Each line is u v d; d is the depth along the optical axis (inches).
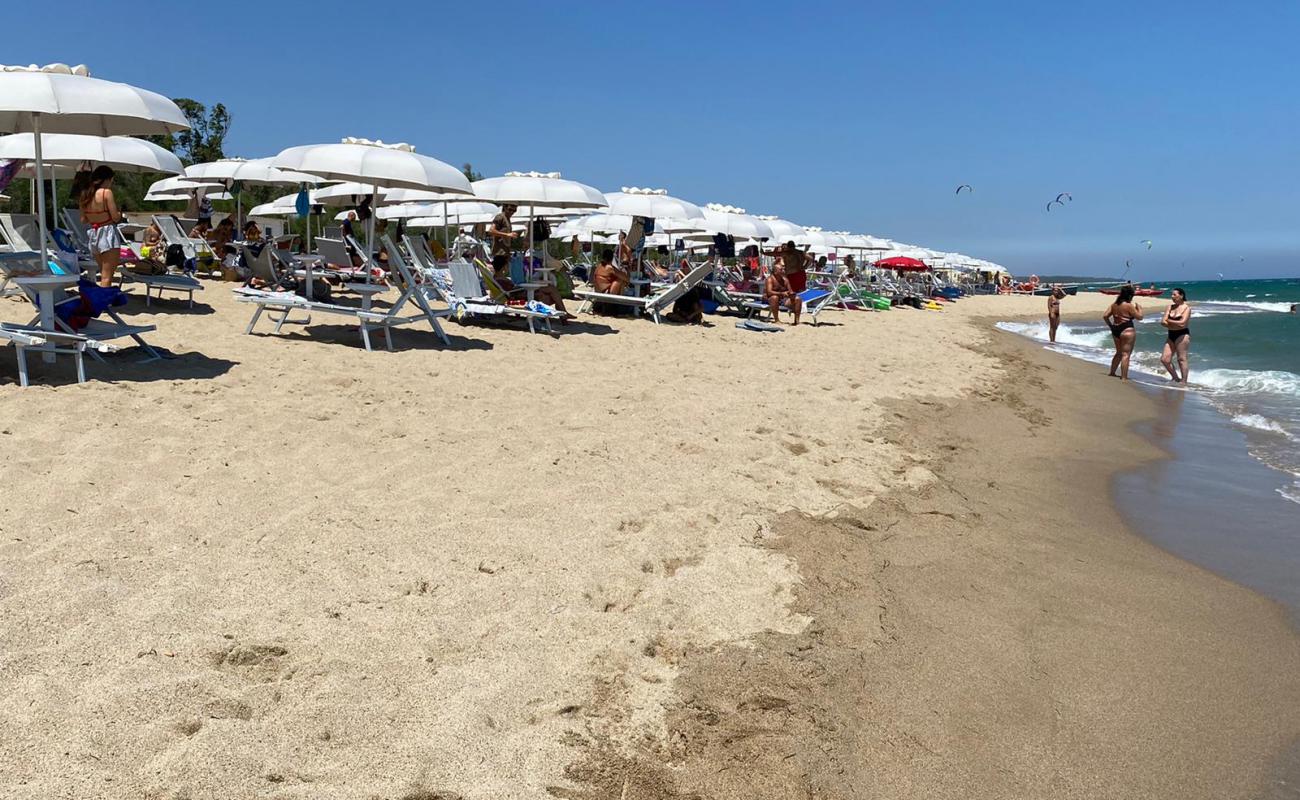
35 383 220.1
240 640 112.3
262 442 191.3
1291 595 168.1
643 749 102.0
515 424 228.4
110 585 121.9
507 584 136.3
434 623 122.3
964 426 307.6
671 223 679.1
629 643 124.0
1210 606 160.7
